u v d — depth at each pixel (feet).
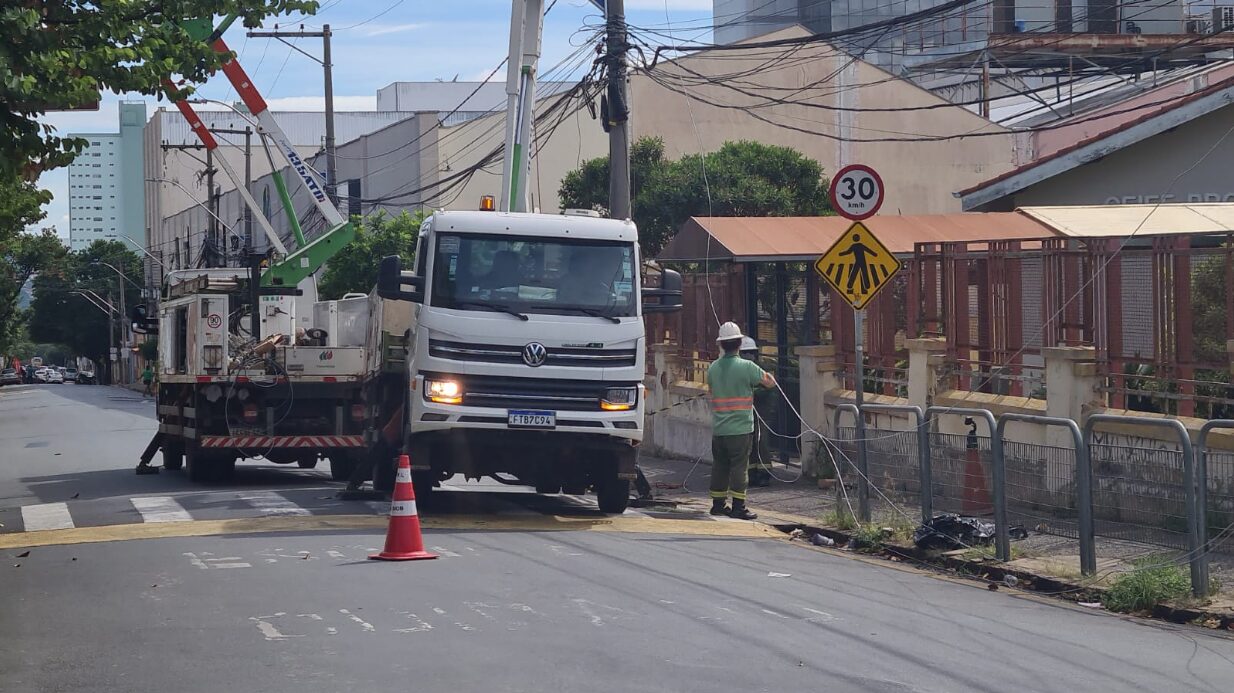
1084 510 31.63
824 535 40.68
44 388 307.17
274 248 70.90
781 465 58.54
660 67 128.98
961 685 21.21
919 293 48.08
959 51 144.05
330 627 24.95
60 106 32.19
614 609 26.99
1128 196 68.08
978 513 37.45
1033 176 69.26
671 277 45.27
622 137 60.39
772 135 130.52
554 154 142.20
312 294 67.62
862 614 27.35
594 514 45.60
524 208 58.23
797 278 59.77
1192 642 25.49
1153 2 125.90
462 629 24.81
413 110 237.86
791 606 27.96
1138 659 23.71
